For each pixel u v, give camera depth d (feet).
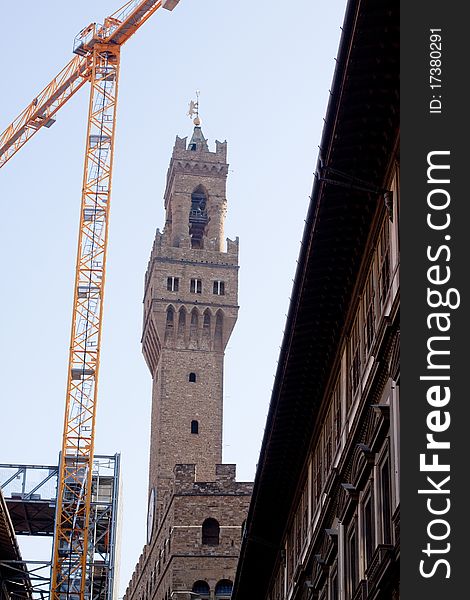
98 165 439.63
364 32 114.52
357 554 143.95
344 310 157.69
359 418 140.05
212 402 516.32
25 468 402.72
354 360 155.33
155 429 524.11
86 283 425.69
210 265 536.01
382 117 125.70
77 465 406.41
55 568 387.96
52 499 399.24
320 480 182.29
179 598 429.38
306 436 190.60
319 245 146.82
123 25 446.60
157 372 535.19
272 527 225.56
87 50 456.04
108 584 407.64
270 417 187.93
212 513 441.68
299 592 193.16
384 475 129.39
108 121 445.37
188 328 526.16
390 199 130.62
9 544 312.50
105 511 417.90
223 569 434.30
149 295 542.16
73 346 416.87
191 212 563.48
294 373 174.40
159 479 499.51
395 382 121.08
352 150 130.72
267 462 201.67
